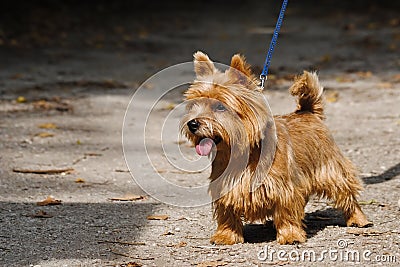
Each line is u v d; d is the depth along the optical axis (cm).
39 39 2875
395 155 1294
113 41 2986
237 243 849
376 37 3017
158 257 810
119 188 1116
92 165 1252
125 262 795
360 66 2345
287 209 819
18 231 908
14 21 3097
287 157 809
